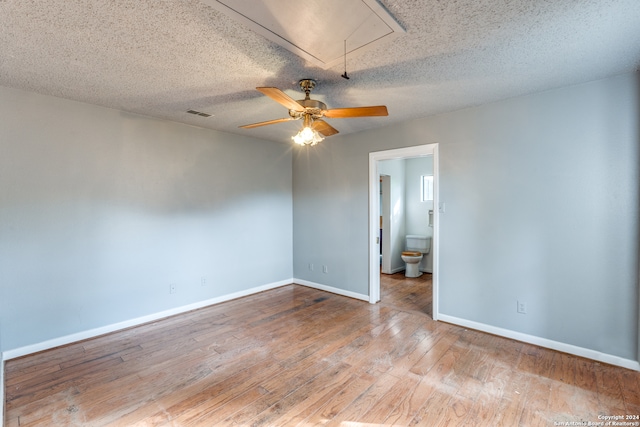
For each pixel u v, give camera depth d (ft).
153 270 11.93
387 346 9.64
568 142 8.90
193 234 13.10
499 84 8.66
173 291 12.50
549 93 9.16
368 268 13.99
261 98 9.77
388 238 19.30
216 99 9.87
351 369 8.34
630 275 8.16
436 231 11.59
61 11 5.37
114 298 10.96
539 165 9.39
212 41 6.41
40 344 9.46
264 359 8.91
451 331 10.72
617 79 8.16
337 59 6.91
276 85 8.63
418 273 18.93
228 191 14.32
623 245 8.23
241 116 11.71
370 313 12.55
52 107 9.62
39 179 9.43
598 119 8.45
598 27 5.88
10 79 8.34
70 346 9.82
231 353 9.28
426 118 11.78
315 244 16.21
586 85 8.57
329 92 9.16
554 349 9.27
